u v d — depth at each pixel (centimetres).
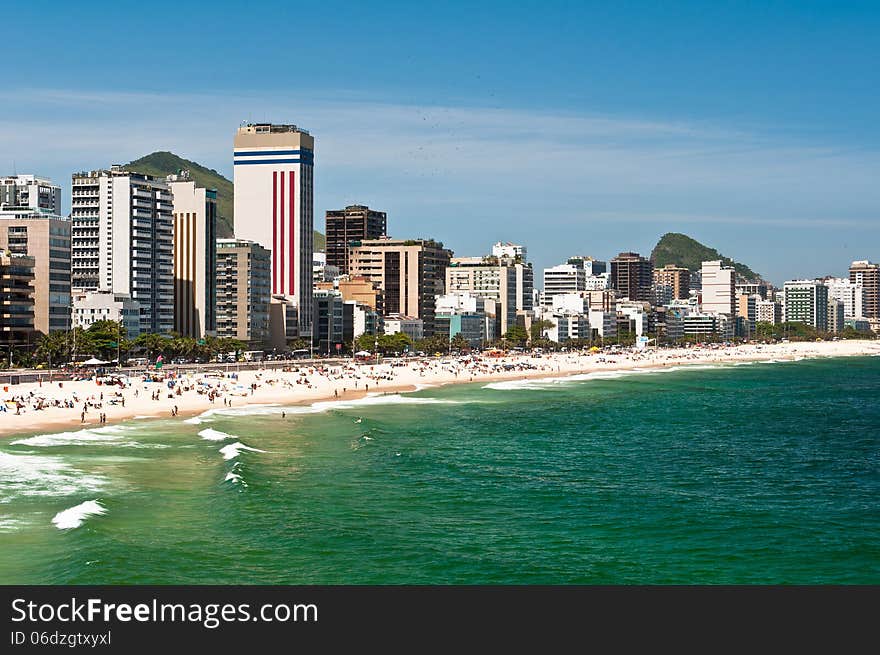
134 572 8488
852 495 12169
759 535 10081
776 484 12862
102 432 16188
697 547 9619
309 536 9612
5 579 8262
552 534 9950
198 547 9206
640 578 8750
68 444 14688
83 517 9881
